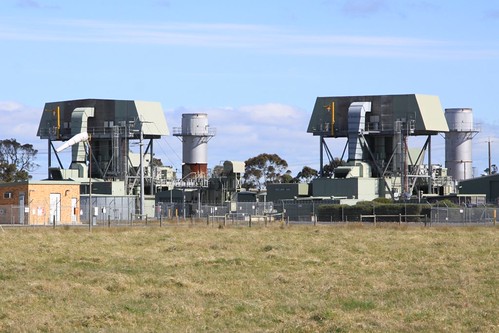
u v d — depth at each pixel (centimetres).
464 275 6681
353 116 18638
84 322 4869
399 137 18450
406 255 8144
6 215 13700
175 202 18462
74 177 18750
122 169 19038
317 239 9712
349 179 17800
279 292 5912
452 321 4922
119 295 5781
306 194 18462
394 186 18250
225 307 5322
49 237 9625
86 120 19638
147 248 8594
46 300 5541
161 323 4894
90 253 8069
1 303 5412
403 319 5000
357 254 8238
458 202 16412
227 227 11769
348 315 5069
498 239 9762
